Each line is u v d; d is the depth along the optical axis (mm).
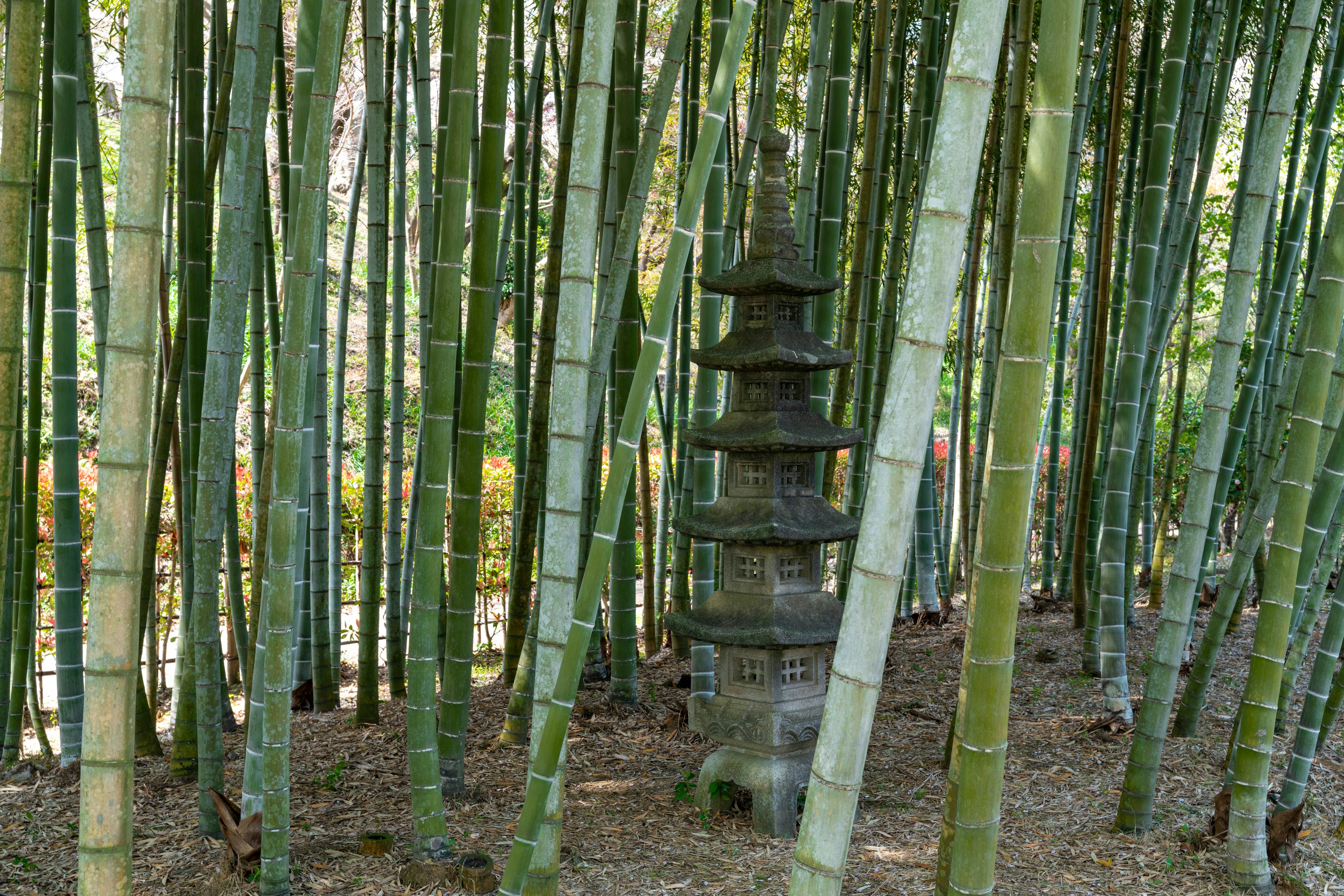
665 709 5477
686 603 6680
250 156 3648
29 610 4738
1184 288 9305
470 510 3881
